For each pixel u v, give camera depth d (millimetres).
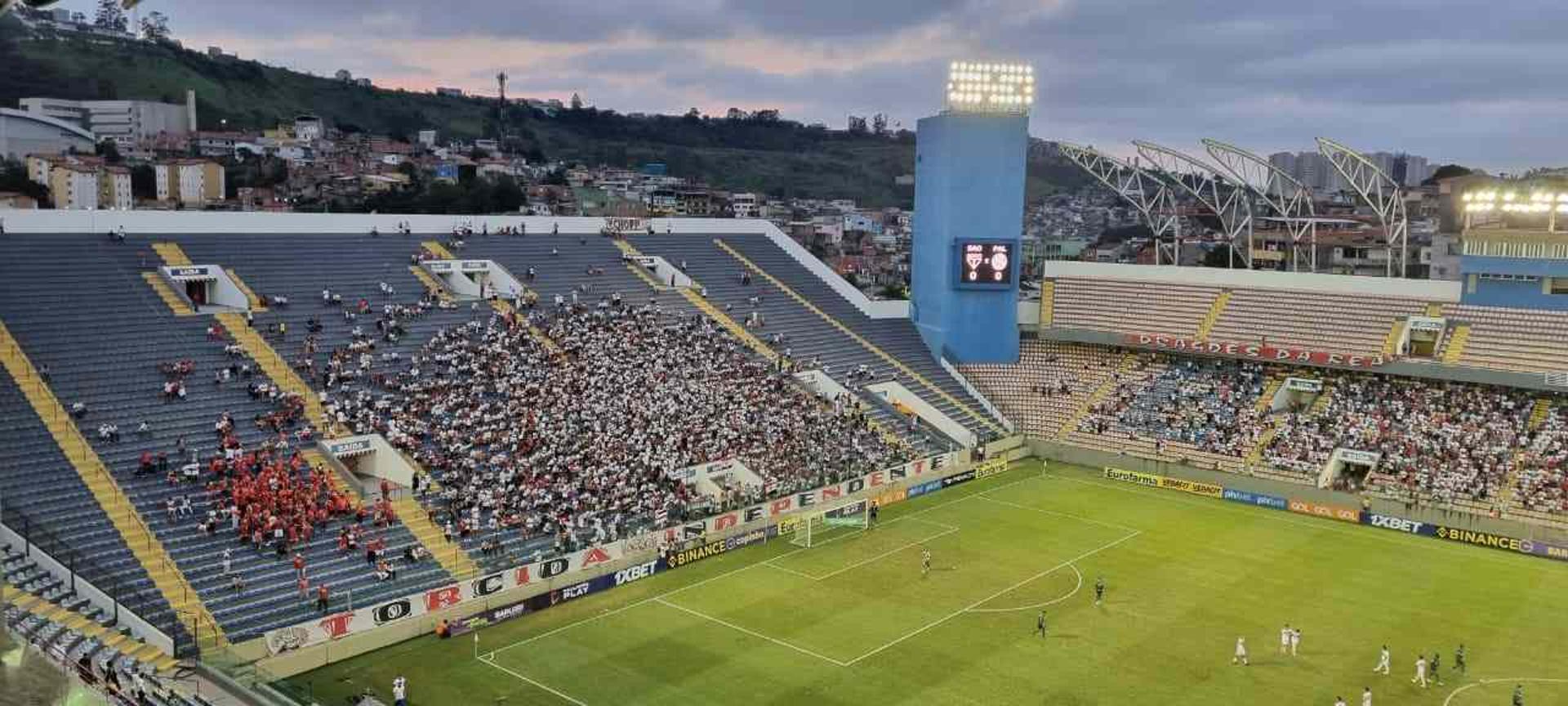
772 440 85875
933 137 113125
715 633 59000
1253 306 107500
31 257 75438
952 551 74562
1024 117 111125
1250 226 115562
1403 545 78000
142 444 63438
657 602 63688
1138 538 78438
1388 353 97000
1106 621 61656
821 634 59125
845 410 95438
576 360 86688
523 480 71000
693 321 99875
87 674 42469
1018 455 102125
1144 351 110750
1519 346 92562
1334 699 51594
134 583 53656
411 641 56969
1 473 58062
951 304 112938
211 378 70625
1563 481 81500
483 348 83250
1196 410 100875
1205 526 81875
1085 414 105125
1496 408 91062
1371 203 107000
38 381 65312
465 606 59500
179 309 76312
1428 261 144750
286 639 52688
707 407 86938
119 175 155625
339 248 90750
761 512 76812
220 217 86125
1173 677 54000
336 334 79375
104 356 69188
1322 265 152500
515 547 65438
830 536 77688
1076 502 88250
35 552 53219
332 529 62500
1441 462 86312
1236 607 64250
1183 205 151750
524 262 100062
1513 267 95938
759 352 99250
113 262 78125
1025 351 116000
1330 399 97438
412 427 71875
